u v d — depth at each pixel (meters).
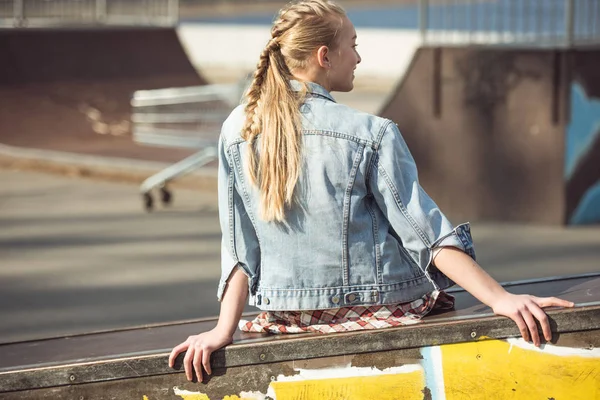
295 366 2.62
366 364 2.61
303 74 2.73
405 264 2.70
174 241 7.45
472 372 2.61
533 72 7.65
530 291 2.97
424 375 2.61
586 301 2.73
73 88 13.19
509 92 7.79
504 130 7.86
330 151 2.62
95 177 10.41
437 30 9.68
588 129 7.70
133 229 7.92
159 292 5.98
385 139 2.62
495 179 7.95
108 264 6.75
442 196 8.23
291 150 2.62
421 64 8.18
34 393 2.64
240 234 2.73
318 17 2.73
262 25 23.25
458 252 2.56
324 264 2.65
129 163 10.47
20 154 11.14
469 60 7.94
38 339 3.02
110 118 12.63
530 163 7.78
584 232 7.47
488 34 8.84
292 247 2.66
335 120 2.64
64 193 9.57
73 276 6.42
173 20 14.63
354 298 2.66
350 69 2.78
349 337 2.60
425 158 8.27
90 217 8.41
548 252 6.79
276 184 2.62
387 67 18.91
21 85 12.94
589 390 2.60
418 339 2.60
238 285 2.72
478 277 2.56
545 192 7.74
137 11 20.25
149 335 2.99
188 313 5.50
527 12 8.56
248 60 21.22
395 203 2.59
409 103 8.30
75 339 3.00
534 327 2.55
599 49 7.66
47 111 12.63
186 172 8.95
